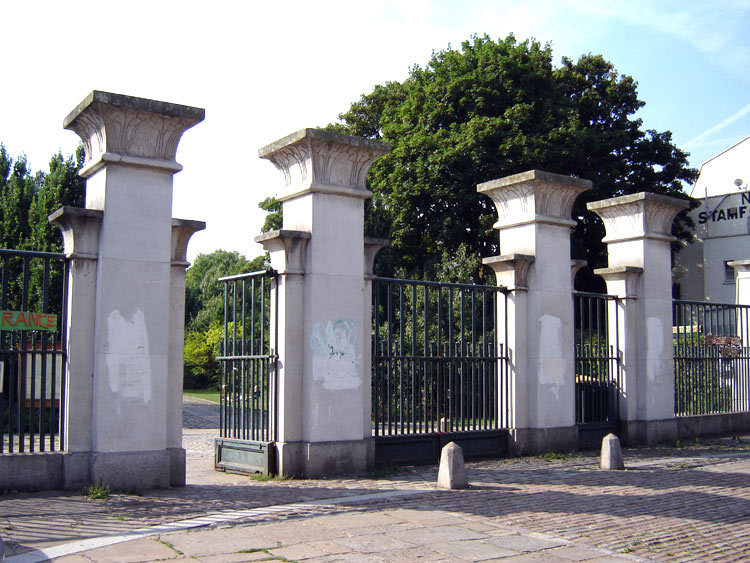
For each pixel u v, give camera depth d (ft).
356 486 31.91
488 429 42.80
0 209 86.22
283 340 35.09
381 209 94.99
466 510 26.89
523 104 87.51
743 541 23.52
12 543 20.86
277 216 107.55
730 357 58.54
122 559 19.34
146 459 29.48
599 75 102.01
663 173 100.68
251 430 36.55
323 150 35.81
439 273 84.94
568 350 45.88
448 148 87.40
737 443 51.83
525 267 44.65
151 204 30.45
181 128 31.07
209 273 196.03
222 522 23.95
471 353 44.60
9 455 27.76
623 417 50.11
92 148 30.94
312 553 20.39
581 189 46.44
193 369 139.95
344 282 36.32
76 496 27.45
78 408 28.73
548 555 21.07
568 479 34.83
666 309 52.65
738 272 63.72
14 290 74.18
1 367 27.96
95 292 29.40
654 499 29.96
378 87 112.37
